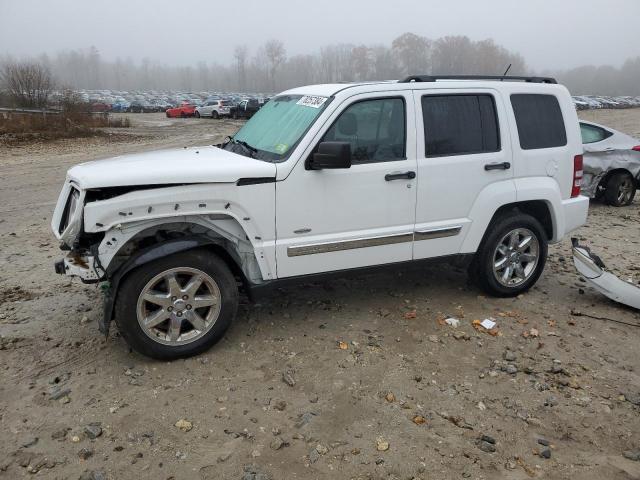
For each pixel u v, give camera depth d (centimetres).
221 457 312
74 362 409
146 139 2509
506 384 392
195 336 412
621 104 6931
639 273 631
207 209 395
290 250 427
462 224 489
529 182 515
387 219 459
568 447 328
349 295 539
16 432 329
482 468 308
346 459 312
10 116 2777
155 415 347
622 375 408
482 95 491
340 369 405
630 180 996
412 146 459
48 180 1260
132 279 385
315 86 491
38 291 545
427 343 447
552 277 606
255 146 462
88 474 296
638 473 308
